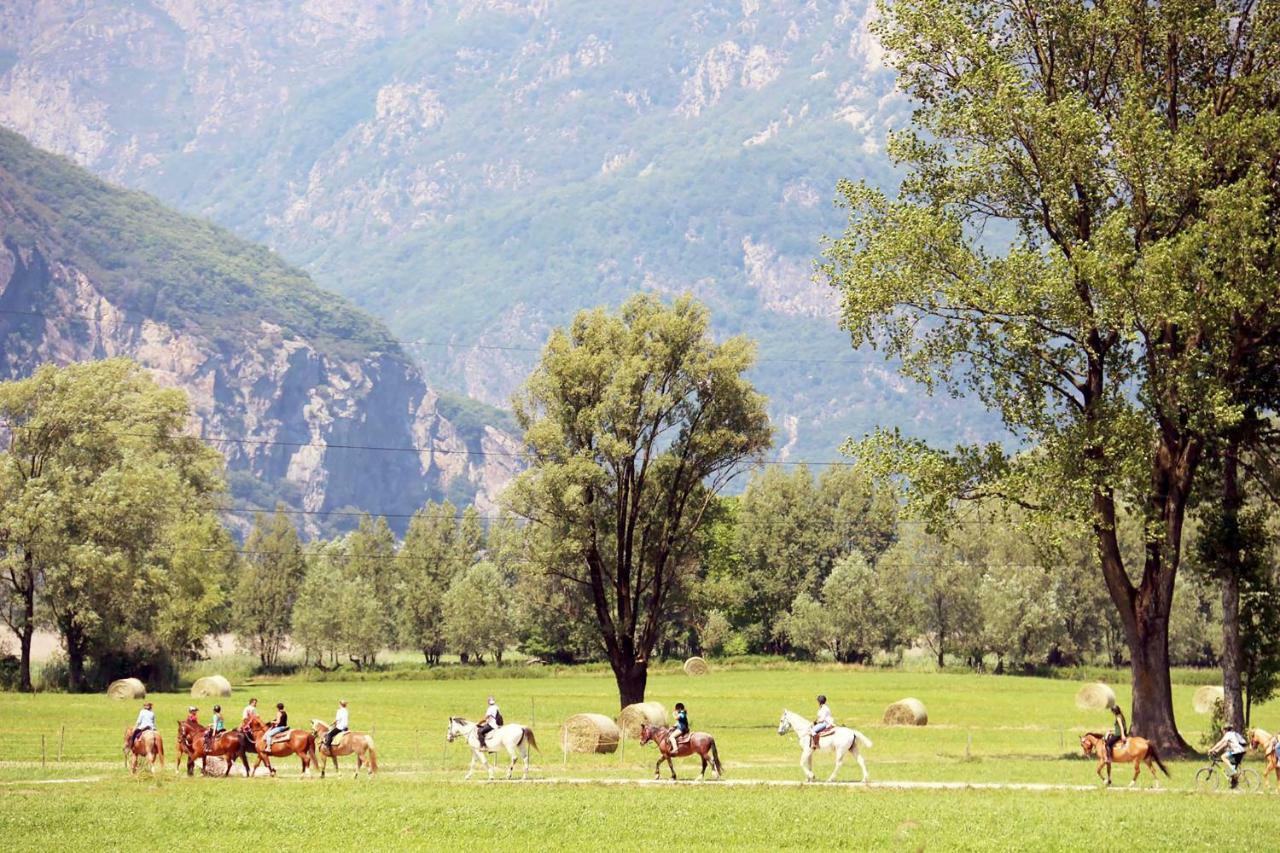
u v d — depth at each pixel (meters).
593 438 78.50
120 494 103.25
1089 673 141.88
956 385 55.53
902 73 58.19
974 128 54.34
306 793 43.03
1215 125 51.28
